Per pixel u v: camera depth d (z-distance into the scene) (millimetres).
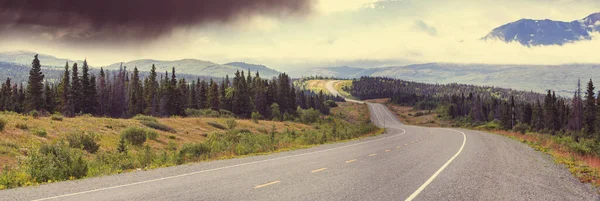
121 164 14375
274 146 22984
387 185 9273
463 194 8344
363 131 48469
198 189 8578
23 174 10656
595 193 8852
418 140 32000
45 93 86750
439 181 10047
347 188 8789
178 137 37094
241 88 95000
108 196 7777
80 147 22078
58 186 9148
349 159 15867
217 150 19797
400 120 148375
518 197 8180
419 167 13094
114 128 34125
